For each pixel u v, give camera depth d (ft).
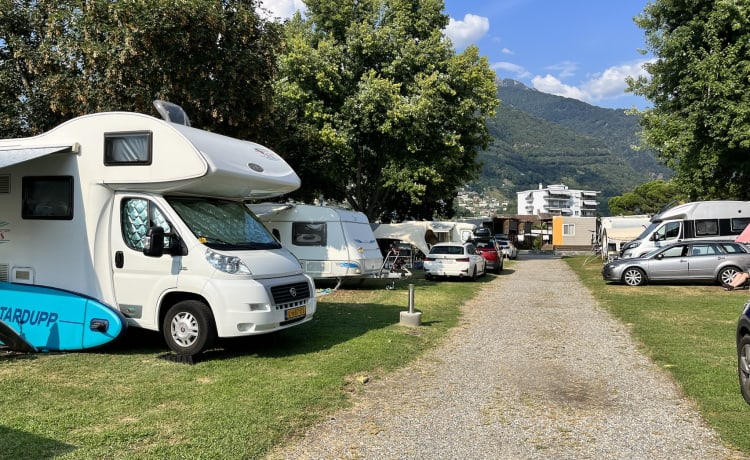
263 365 22.15
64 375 19.97
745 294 48.24
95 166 24.00
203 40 39.60
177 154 22.97
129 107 39.50
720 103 58.23
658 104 69.82
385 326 32.42
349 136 68.80
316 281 56.18
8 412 15.84
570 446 14.67
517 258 130.11
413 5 81.51
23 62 45.37
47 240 24.44
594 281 63.62
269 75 45.21
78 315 23.22
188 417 15.80
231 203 26.55
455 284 61.67
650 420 16.72
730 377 20.75
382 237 87.35
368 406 17.92
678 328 31.76
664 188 194.80
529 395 19.44
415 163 73.51
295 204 54.19
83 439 13.93
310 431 15.47
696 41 63.31
